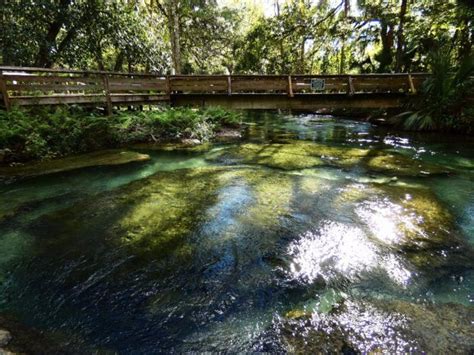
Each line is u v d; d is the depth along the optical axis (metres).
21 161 5.70
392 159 6.23
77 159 6.02
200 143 7.75
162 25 17.77
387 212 3.76
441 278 2.61
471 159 6.30
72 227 3.47
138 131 7.68
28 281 2.60
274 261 2.84
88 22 10.64
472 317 2.16
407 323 2.11
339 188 4.57
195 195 4.33
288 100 10.64
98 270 2.73
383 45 15.55
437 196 4.30
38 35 9.59
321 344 1.96
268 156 6.51
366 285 2.53
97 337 2.06
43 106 7.04
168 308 2.31
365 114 13.29
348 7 17.80
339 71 20.72
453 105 8.97
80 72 7.58
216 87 10.52
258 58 21.30
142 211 3.84
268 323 2.16
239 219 3.61
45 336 2.06
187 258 2.88
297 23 19.28
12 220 3.64
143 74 9.55
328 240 3.16
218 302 2.36
